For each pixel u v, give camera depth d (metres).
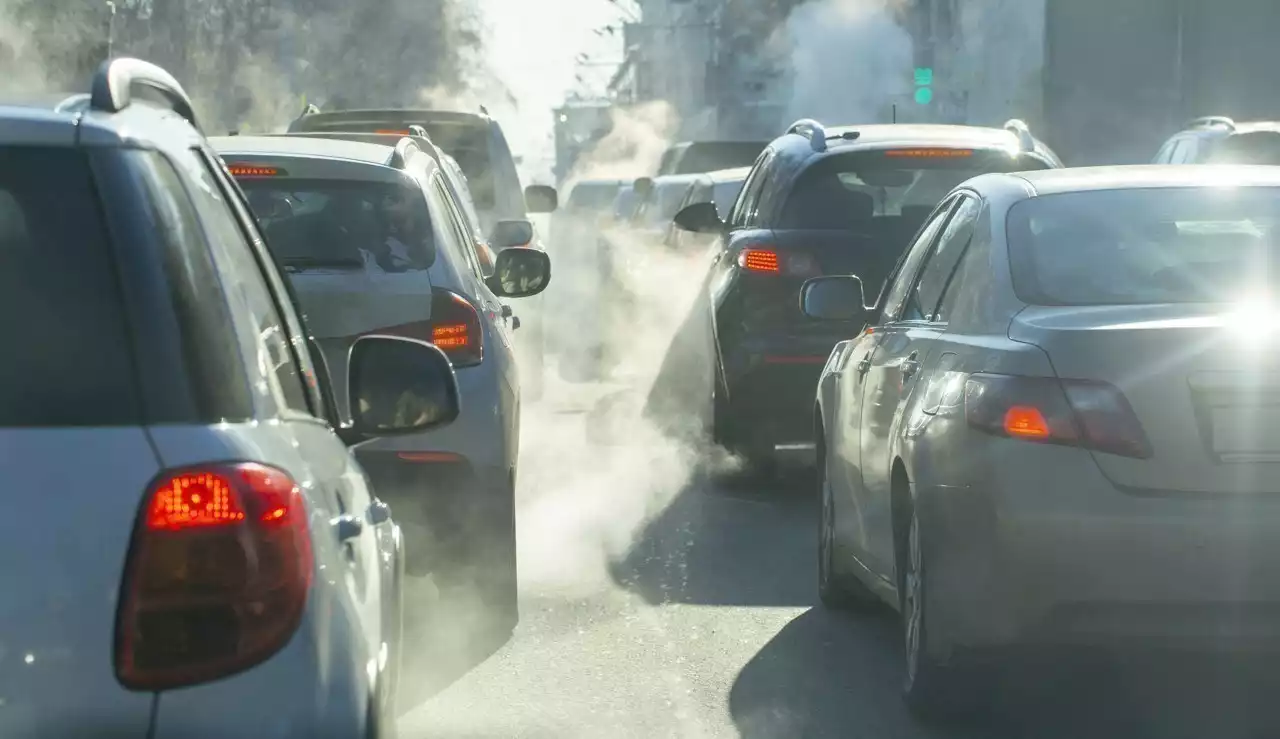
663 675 9.28
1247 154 26.72
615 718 8.46
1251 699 8.57
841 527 10.52
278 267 5.77
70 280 3.90
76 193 3.98
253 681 3.78
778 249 14.99
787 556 12.70
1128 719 8.27
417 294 9.99
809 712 8.52
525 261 13.87
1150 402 7.16
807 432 15.52
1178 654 7.27
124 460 3.77
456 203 12.66
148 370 3.87
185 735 3.69
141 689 3.67
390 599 5.45
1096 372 7.24
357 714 4.00
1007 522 7.23
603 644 9.99
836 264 14.91
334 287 9.88
